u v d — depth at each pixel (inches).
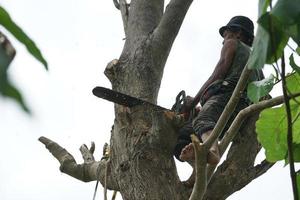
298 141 234.7
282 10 115.2
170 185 280.4
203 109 318.0
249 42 368.2
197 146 235.0
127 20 350.0
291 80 227.3
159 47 317.4
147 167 281.3
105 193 302.2
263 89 224.2
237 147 301.7
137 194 278.1
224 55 337.7
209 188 291.1
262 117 237.1
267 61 140.3
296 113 233.3
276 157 239.0
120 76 313.6
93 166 334.6
